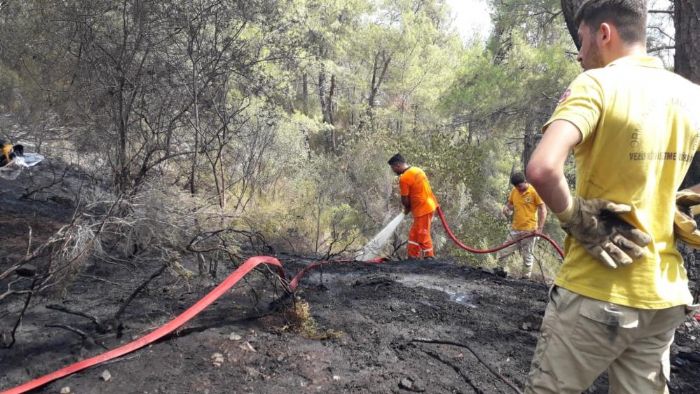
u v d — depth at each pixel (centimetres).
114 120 529
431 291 476
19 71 712
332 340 346
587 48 196
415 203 711
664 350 187
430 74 2131
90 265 430
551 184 161
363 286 475
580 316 180
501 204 1269
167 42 547
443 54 2164
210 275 441
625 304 174
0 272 394
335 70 1984
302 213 916
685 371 330
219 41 585
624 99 171
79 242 335
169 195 429
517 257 927
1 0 669
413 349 342
